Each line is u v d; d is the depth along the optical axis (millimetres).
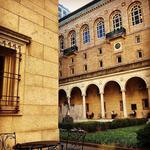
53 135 5828
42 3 6305
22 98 5082
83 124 14664
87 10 40438
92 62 37438
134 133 13164
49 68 6145
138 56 30672
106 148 9188
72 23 43719
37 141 4770
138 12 32312
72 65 41406
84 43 40188
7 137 4480
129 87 30234
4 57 5027
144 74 25125
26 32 5516
